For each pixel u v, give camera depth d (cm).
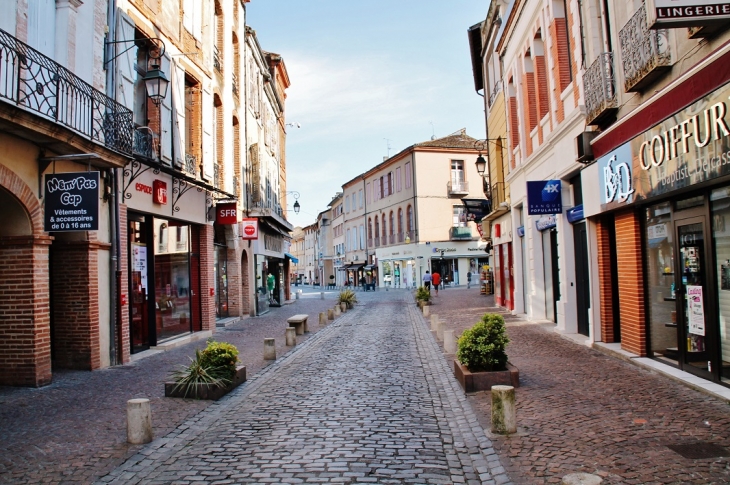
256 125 2611
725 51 602
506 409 588
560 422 614
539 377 848
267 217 2434
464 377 801
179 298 1558
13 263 904
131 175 1203
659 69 786
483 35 2459
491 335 830
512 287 2114
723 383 709
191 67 1603
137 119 1309
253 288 2381
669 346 866
